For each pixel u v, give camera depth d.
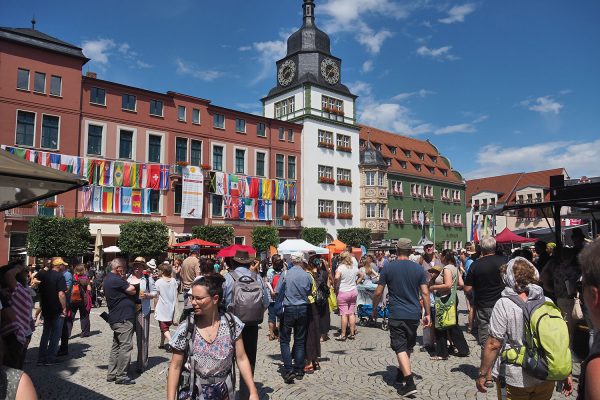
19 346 6.25
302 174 47.28
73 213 31.69
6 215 29.09
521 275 3.92
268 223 43.75
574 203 9.47
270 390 6.84
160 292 10.01
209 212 39.28
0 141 29.05
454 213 63.72
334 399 6.36
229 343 3.66
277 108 52.25
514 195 65.62
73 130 32.06
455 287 8.53
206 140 39.72
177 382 3.58
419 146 66.12
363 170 51.78
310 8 52.34
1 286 6.85
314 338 7.94
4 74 29.44
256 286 6.54
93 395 6.80
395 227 54.72
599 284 1.73
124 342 7.43
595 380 1.76
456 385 6.91
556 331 3.54
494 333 3.88
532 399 3.74
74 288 11.76
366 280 13.88
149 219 35.47
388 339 10.93
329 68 51.28
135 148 35.28
